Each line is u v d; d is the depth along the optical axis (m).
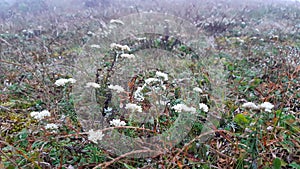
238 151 1.63
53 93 2.48
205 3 7.46
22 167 1.46
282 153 1.64
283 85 2.62
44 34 5.16
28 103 2.44
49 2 7.66
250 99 2.48
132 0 7.76
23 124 2.07
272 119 1.96
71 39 4.67
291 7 7.41
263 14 6.69
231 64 3.42
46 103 2.26
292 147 1.67
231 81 2.89
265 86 2.70
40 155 1.60
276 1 8.27
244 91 2.62
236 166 1.54
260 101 2.42
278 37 4.59
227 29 5.49
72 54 3.89
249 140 1.52
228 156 1.59
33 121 2.09
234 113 2.18
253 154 1.46
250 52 3.90
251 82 2.83
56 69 3.21
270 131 1.77
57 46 4.45
